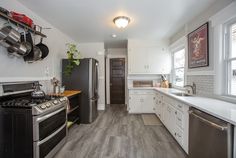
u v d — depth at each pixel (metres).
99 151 2.23
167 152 2.20
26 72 2.31
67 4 2.24
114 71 5.91
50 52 3.10
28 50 2.09
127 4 2.25
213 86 2.25
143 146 2.38
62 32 3.66
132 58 4.41
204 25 2.43
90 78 3.53
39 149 1.70
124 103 5.92
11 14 1.81
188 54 3.03
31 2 2.18
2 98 1.87
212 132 1.41
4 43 1.81
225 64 2.10
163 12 2.53
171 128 2.68
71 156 2.09
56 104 2.07
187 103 1.95
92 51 4.80
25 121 1.66
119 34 3.86
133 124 3.46
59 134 2.22
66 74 3.53
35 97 2.11
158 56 4.35
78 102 3.48
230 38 2.04
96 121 3.70
